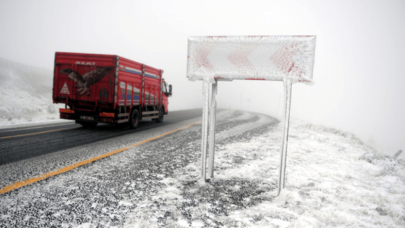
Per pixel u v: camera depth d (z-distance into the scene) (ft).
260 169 15.21
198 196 10.55
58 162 14.73
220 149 20.92
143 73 34.94
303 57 10.10
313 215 9.16
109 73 27.63
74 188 10.76
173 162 16.05
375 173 14.71
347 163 17.58
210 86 12.03
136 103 33.42
